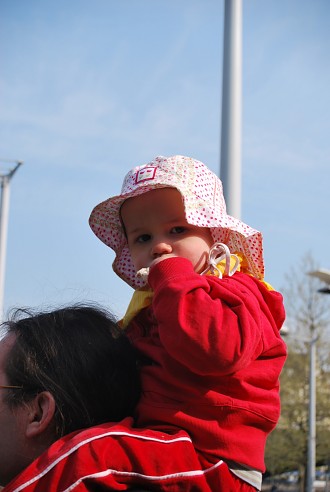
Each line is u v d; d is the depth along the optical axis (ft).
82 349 7.47
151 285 7.57
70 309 7.99
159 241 8.34
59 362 7.34
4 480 7.33
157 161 8.82
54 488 6.34
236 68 20.02
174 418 7.10
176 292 7.09
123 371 7.62
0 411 7.23
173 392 7.30
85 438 6.61
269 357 7.63
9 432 7.21
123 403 7.54
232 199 18.94
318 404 97.14
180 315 6.93
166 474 6.65
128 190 8.58
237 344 6.80
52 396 7.21
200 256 8.32
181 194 8.18
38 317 7.77
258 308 7.47
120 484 6.55
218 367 6.82
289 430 97.60
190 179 8.63
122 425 6.95
